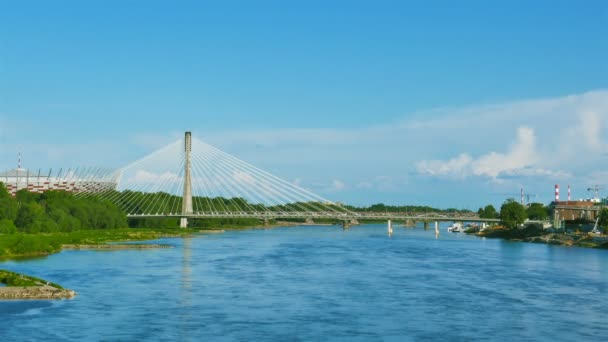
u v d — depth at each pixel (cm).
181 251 16238
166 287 9694
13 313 7669
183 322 7325
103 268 11994
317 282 10325
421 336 6800
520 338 6738
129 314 7706
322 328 7106
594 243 19250
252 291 9400
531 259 14488
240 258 14238
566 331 7025
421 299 8800
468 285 10062
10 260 13400
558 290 9588
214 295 9031
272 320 7475
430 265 12950
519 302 8606
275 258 14288
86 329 6944
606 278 10931
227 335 6775
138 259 13850
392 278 10850
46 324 7138
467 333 6931
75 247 16712
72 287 9594
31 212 18638
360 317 7650
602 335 6869
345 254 15475
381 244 19500
